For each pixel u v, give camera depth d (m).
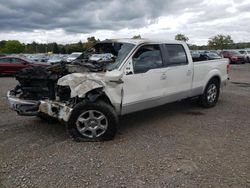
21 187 3.52
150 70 5.76
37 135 5.45
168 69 6.16
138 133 5.55
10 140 5.17
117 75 4.96
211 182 3.61
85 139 5.07
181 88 6.62
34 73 5.45
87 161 4.23
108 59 5.92
